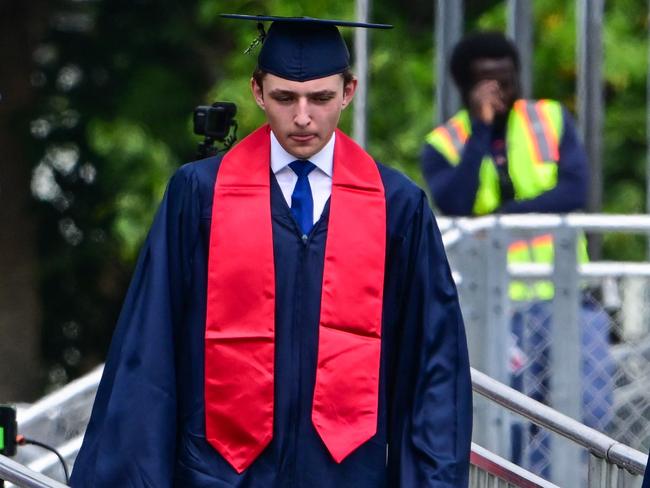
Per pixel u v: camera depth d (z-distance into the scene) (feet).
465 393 45.19
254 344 44.21
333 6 134.00
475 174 66.74
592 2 84.89
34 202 152.15
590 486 48.98
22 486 44.14
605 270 66.49
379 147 136.36
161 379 43.80
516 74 67.72
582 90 85.05
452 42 82.69
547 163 67.62
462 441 44.80
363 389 44.42
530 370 64.08
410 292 45.24
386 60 138.51
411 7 145.38
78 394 66.23
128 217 135.54
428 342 44.98
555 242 63.05
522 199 66.64
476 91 67.15
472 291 62.69
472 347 62.69
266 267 44.29
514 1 84.79
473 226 62.80
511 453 62.44
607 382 65.98
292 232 44.62
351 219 44.78
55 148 150.20
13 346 151.74
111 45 147.54
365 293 44.62
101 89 147.54
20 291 151.84
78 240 153.48
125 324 44.55
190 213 44.88
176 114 141.79
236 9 136.05
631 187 139.85
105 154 139.13
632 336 66.85
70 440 67.10
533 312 64.03
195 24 146.92
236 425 44.24
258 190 44.80
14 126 148.87
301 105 44.09
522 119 67.97
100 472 43.50
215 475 44.24
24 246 151.84
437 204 68.28
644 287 67.05
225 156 45.32
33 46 149.69
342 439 44.21
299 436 44.29
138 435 43.47
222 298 44.39
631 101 140.67
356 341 44.47
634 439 66.59
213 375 44.37
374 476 44.57
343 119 132.36
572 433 48.80
